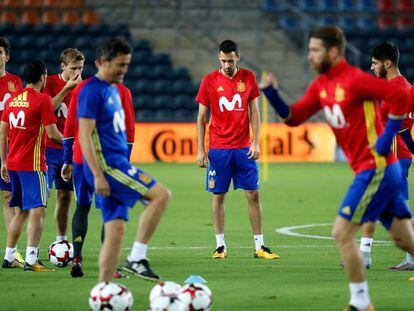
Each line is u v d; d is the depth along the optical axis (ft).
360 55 401.08
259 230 130.62
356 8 428.15
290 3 420.77
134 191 88.99
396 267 117.29
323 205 212.84
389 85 82.43
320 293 99.35
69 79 127.95
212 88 133.49
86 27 400.88
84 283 105.40
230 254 133.59
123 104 108.06
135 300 94.73
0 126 116.88
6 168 116.47
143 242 89.10
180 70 394.93
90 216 188.65
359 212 84.33
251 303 93.35
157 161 350.02
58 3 409.28
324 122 378.12
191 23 413.80
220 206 131.34
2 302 93.66
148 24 412.77
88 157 88.07
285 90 391.45
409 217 87.81
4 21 401.49
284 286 104.17
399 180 85.51
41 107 113.19
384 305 92.38
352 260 83.97
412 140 117.39
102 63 89.45
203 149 133.90
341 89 83.97
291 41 411.54
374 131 84.38
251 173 131.13
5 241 147.64
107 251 89.04
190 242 148.05
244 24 415.44
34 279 108.27
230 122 132.26
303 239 152.46
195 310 81.10
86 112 88.12
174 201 219.82
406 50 410.31
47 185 117.19
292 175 299.58
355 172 85.76
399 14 417.69
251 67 396.98
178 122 351.67
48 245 143.23
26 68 114.32
